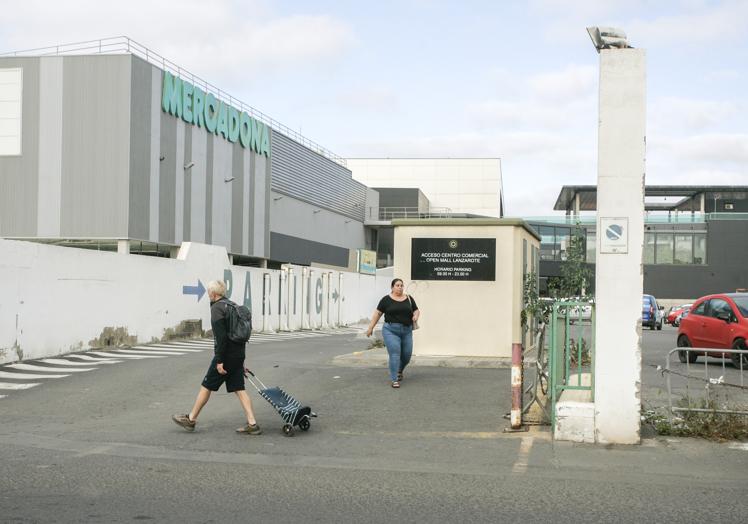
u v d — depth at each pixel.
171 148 41.84
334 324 42.62
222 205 47.88
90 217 38.12
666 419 9.23
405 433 9.11
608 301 8.39
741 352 9.46
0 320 15.49
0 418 10.00
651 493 6.44
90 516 5.60
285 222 58.16
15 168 38.62
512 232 15.96
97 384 13.00
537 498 6.25
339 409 10.69
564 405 8.55
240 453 8.03
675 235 75.62
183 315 25.44
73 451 7.99
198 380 13.56
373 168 103.50
